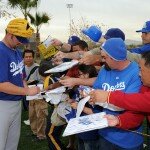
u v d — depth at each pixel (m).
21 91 2.09
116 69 1.65
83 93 1.73
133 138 1.63
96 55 1.93
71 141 2.88
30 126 3.54
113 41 1.59
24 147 3.13
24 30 2.04
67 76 2.09
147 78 1.47
